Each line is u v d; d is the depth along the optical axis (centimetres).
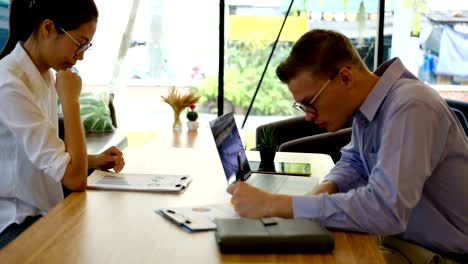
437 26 433
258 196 140
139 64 440
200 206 152
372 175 136
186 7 430
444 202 153
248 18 431
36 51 190
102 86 430
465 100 439
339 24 436
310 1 432
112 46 427
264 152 217
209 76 441
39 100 192
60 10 181
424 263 151
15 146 188
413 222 157
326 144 313
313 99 147
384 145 135
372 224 131
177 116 354
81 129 180
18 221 188
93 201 159
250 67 438
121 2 422
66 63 190
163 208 150
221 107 443
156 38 436
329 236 121
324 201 135
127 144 388
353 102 151
